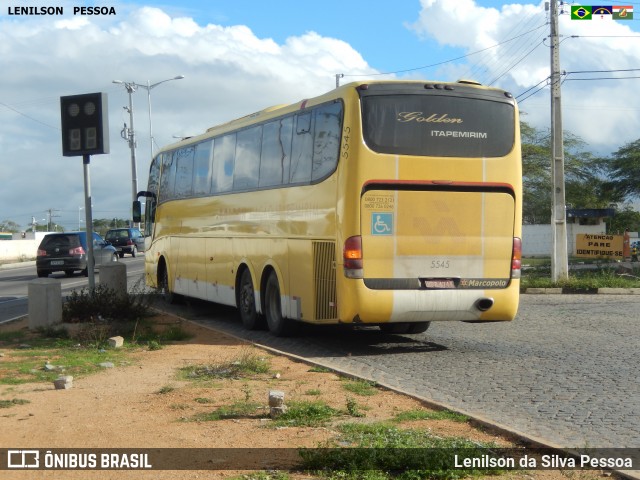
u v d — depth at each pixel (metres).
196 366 11.11
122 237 53.44
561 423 7.83
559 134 24.47
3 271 43.72
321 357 12.37
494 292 12.73
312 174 13.20
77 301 15.62
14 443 7.11
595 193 57.31
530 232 47.50
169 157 21.41
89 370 10.93
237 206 16.33
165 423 7.77
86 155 15.15
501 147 12.83
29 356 12.26
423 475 6.00
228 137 16.98
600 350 12.55
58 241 34.19
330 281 12.57
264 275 15.09
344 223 12.13
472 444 6.62
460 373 10.73
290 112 14.14
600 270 31.75
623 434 7.39
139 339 13.89
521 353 12.43
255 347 12.95
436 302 12.41
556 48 24.33
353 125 12.16
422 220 12.38
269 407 8.12
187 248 19.61
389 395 9.02
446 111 12.56
